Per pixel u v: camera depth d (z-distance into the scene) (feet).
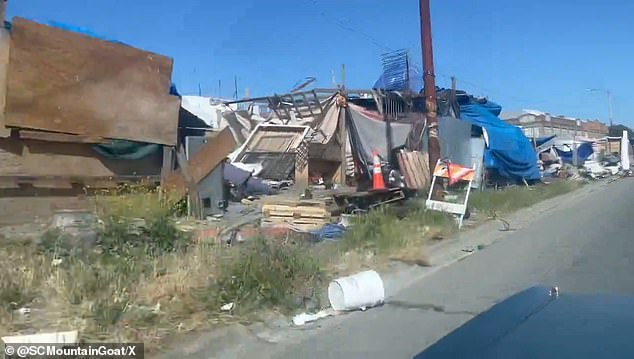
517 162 107.65
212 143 49.57
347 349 20.62
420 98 79.97
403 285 31.14
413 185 72.74
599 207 75.66
